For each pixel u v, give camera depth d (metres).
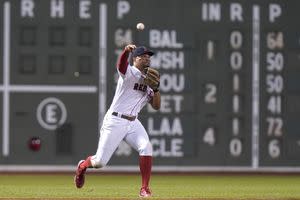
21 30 62.66
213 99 64.19
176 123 64.06
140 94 32.19
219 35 64.06
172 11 63.69
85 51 63.16
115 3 63.41
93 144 63.56
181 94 63.91
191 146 64.25
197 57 63.91
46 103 63.06
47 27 62.81
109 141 32.12
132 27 63.47
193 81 63.97
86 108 63.41
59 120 63.22
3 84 62.59
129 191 41.56
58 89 63.12
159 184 51.78
